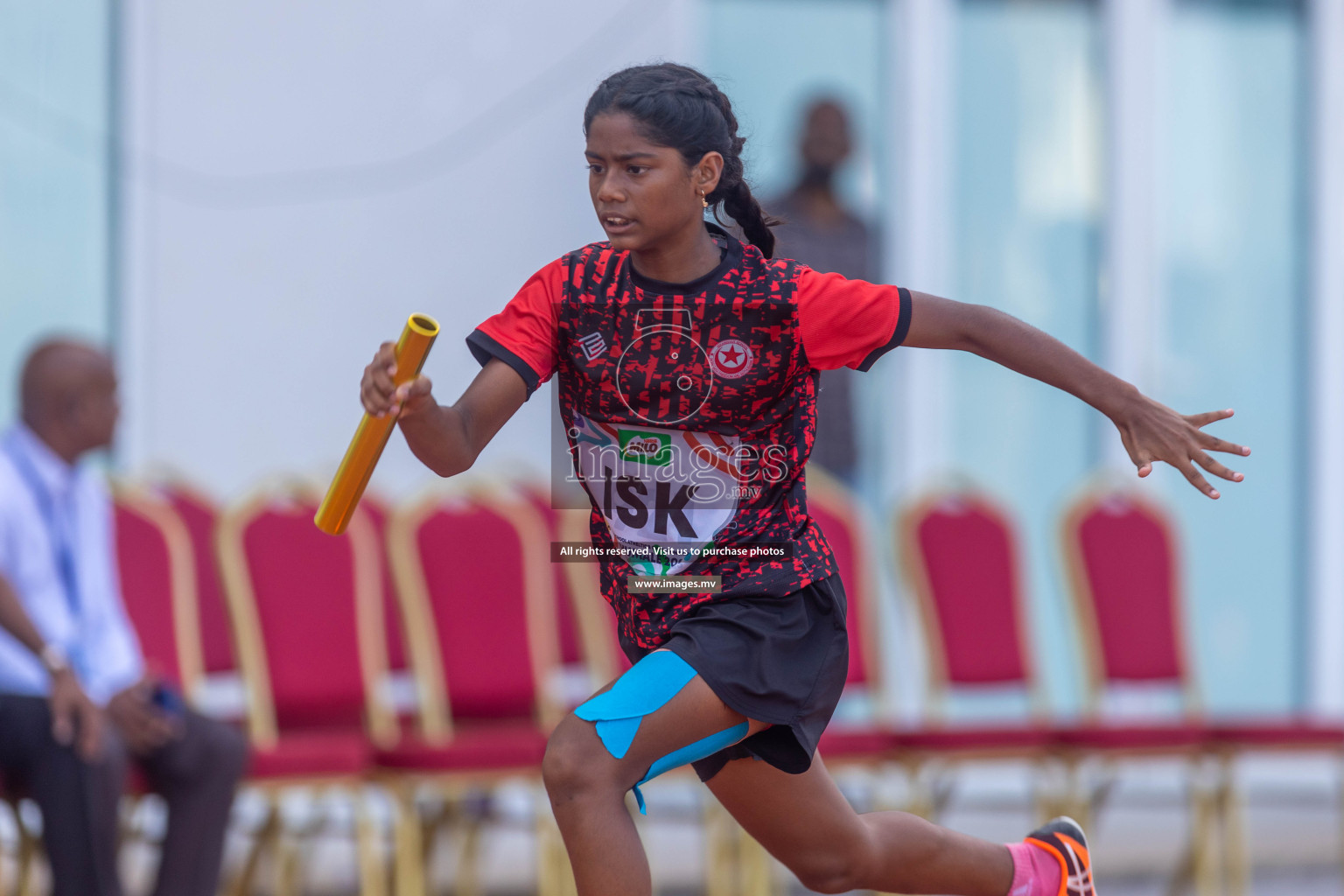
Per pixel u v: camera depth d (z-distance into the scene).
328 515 7.33
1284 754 17.42
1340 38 25.11
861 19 23.27
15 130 19.62
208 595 16.45
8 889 15.74
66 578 13.62
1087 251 24.31
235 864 18.08
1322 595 24.83
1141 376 24.27
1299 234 25.12
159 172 20.17
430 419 7.08
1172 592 19.02
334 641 15.92
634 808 17.89
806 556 7.95
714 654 7.54
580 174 21.81
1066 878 9.59
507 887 17.77
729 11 22.72
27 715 12.64
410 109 21.11
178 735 13.14
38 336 19.67
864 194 23.28
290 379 20.64
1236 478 7.13
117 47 20.05
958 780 22.97
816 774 8.35
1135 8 24.25
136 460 19.95
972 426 23.67
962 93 23.78
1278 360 25.00
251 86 20.55
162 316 20.17
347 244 20.88
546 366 7.80
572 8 21.77
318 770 14.22
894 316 7.59
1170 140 24.59
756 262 7.79
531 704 16.56
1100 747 16.91
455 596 16.38
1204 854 17.22
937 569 18.09
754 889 15.70
